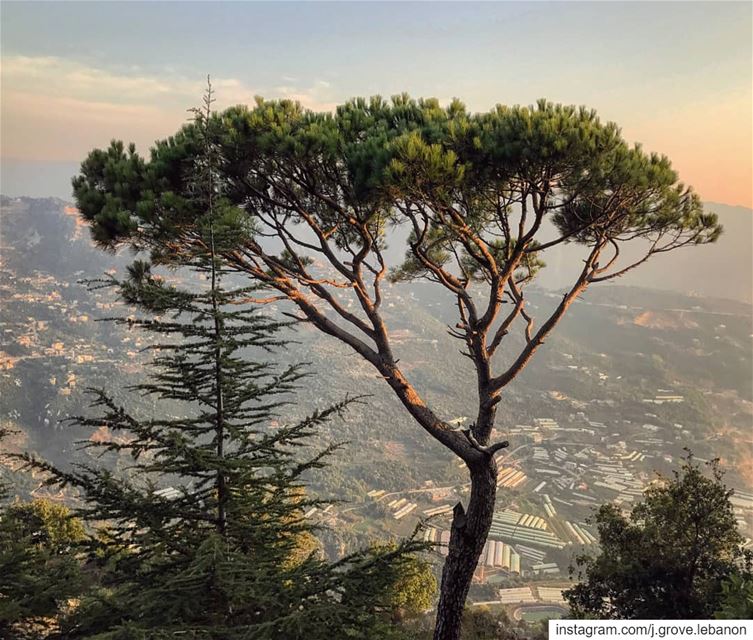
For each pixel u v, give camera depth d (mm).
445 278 6855
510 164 5461
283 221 7082
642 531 10703
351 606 4523
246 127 5875
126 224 5773
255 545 4969
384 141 5621
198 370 4910
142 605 4285
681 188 6688
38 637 4621
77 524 13430
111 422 4855
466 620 11477
